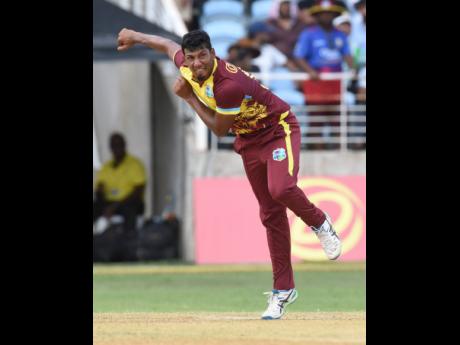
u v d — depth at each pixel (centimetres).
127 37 2442
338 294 3641
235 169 5319
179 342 1894
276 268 2367
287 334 1995
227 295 3653
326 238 2303
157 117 5903
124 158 5281
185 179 5409
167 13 5634
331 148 5428
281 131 2277
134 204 5253
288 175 2242
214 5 5659
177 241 5303
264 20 5472
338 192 5041
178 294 3706
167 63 5862
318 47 5184
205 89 2189
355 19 5316
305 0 5403
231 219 5075
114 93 5750
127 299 3541
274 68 5306
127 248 5191
